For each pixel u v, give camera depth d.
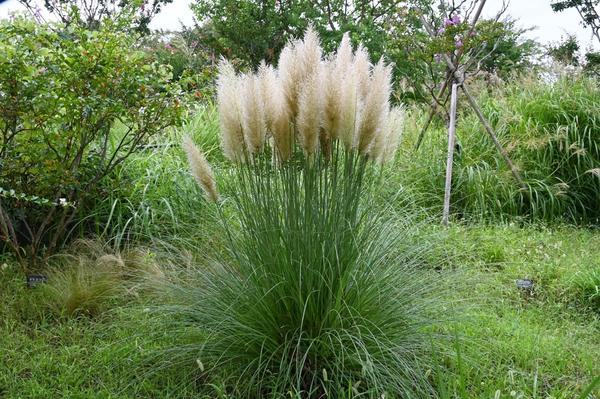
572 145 8.02
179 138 7.58
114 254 5.38
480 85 9.98
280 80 3.76
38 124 4.95
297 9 18.52
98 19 12.82
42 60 4.97
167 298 4.24
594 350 4.41
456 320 3.91
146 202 6.07
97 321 4.53
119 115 5.49
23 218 5.29
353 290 3.64
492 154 8.32
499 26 7.66
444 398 3.04
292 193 3.60
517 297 5.27
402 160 7.99
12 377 3.70
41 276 4.96
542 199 7.87
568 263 5.93
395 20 8.57
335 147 3.94
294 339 3.58
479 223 7.02
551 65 10.05
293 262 3.57
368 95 3.64
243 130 3.71
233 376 3.61
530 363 4.05
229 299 3.77
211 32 18.98
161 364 3.79
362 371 3.25
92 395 3.48
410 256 4.30
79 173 5.64
